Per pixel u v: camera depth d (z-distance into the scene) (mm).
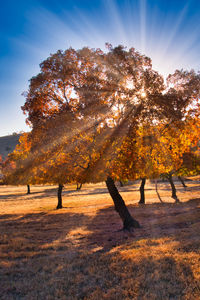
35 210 29406
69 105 14492
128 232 13211
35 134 14859
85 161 14305
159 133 14531
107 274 6625
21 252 9680
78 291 5840
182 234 10367
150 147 14422
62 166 14859
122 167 14125
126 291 5406
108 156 13734
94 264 7695
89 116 13539
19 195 57156
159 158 15000
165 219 15883
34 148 15203
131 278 6109
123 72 13805
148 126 14094
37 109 14680
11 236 13109
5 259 8797
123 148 13844
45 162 15180
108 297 5266
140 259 7391
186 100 14109
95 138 13727
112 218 19359
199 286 5246
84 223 17672
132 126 13727
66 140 14109
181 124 14492
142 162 14781
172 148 15633
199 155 25266
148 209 22719
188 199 29797
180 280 5691
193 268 6191
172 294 5176
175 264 6641
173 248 8141
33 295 5766
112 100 14055
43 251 9945
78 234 13766
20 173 19188
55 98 14688
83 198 42656
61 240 12211
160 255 7527
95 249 10047
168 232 11547
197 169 27609
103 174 13969
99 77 14023
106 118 13828
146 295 5191
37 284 6391
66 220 19531
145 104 13852
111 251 9117
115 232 13781
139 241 10086
